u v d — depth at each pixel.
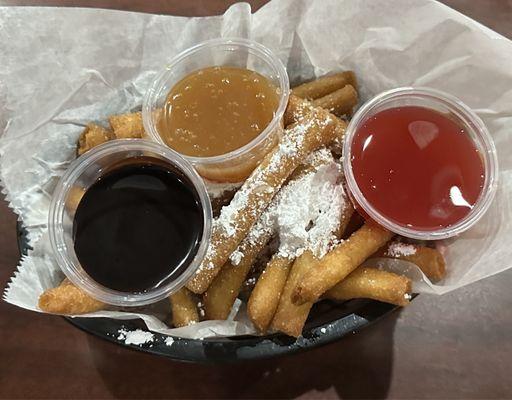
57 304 0.17
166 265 0.17
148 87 0.20
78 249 0.17
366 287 0.17
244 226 0.18
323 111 0.19
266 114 0.19
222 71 0.20
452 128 0.19
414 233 0.17
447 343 0.19
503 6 0.22
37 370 0.19
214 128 0.19
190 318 0.17
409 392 0.19
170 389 0.19
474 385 0.19
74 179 0.18
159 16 0.20
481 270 0.17
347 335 0.17
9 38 0.19
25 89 0.19
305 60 0.21
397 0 0.18
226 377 0.19
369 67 0.20
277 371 0.19
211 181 0.19
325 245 0.18
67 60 0.19
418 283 0.17
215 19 0.20
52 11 0.19
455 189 0.18
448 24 0.18
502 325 0.19
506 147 0.18
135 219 0.17
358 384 0.19
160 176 0.18
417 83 0.20
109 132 0.20
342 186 0.18
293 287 0.17
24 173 0.19
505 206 0.18
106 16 0.19
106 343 0.19
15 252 0.21
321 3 0.19
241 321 0.18
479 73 0.19
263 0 0.23
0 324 0.20
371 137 0.19
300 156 0.18
